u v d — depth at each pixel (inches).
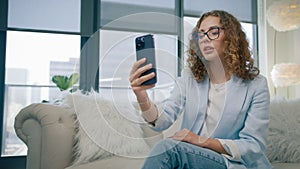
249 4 139.1
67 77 110.3
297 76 100.6
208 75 40.0
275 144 67.1
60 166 53.6
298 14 100.5
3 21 108.6
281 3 103.6
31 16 113.7
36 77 112.7
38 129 54.6
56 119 55.1
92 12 120.0
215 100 41.6
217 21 47.3
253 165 45.6
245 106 47.9
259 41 133.1
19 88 110.3
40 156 54.1
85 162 55.7
